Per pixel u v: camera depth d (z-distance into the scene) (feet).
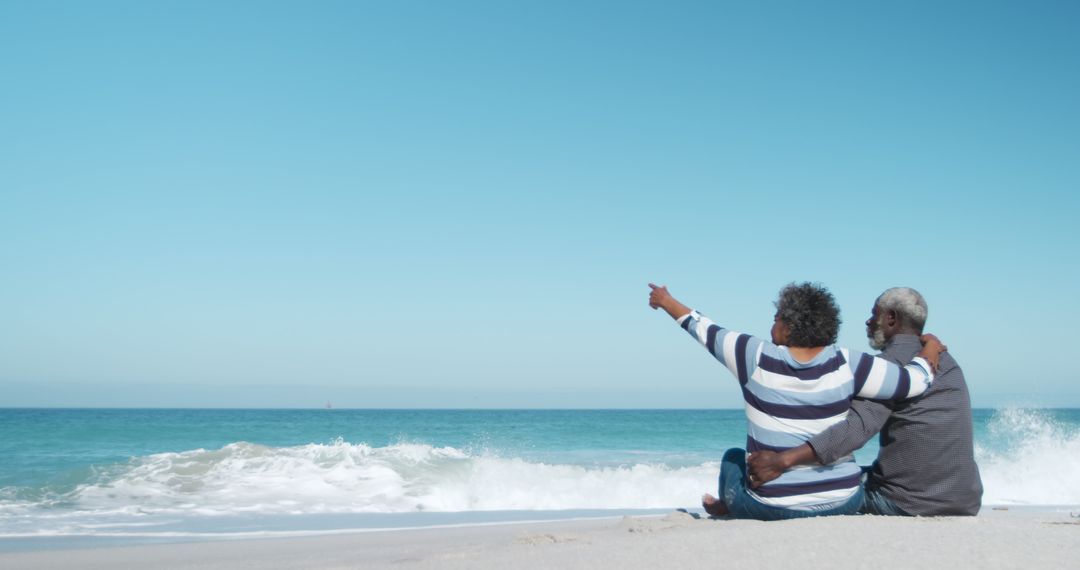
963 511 14.49
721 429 110.93
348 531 27.14
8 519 30.83
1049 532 12.74
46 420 146.00
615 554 12.09
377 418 187.32
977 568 10.47
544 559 12.17
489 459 48.34
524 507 36.81
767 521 14.49
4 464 55.62
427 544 20.75
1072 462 43.04
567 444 83.87
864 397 13.99
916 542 11.93
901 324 15.20
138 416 195.93
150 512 32.89
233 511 33.40
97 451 70.69
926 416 14.39
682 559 11.37
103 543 24.67
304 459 44.86
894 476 14.71
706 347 14.51
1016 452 45.24
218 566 17.16
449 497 37.50
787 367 13.87
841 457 13.88
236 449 47.29
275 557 19.52
